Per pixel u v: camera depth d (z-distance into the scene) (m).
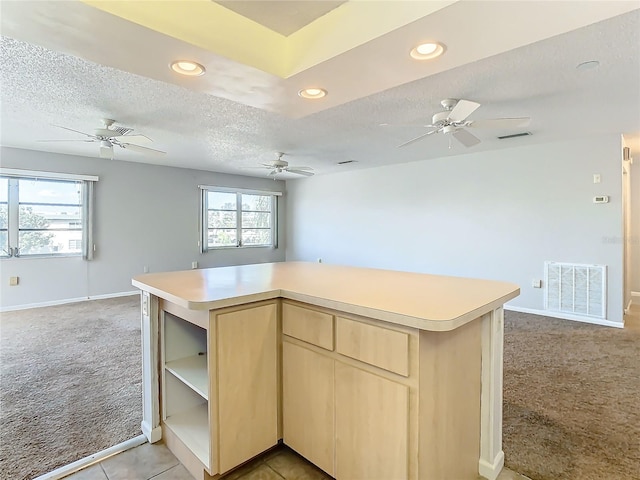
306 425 1.74
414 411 1.33
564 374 2.91
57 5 1.34
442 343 1.41
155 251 6.47
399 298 1.59
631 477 1.72
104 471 1.78
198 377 1.88
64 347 3.54
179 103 3.10
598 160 4.34
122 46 1.66
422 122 3.65
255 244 8.13
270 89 2.16
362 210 7.02
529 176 4.86
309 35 1.89
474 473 1.71
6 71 2.46
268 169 6.95
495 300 1.58
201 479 1.69
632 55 2.21
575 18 1.43
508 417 2.27
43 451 1.92
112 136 3.62
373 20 1.60
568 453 1.91
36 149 5.08
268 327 1.81
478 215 5.37
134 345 3.61
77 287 5.61
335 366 1.59
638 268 5.89
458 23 1.47
